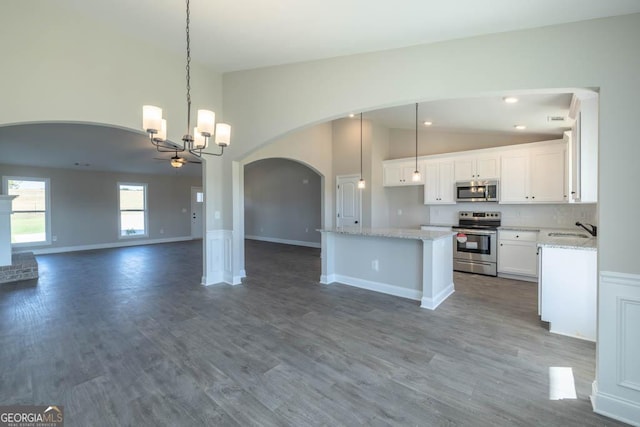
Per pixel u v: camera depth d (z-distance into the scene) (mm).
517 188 5035
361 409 1910
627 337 1802
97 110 3432
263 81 4109
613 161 1816
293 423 1790
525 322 3264
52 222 8023
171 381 2207
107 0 2902
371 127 6488
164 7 2834
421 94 2652
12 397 2023
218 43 3416
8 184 7465
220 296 4180
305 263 6477
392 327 3143
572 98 3307
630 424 1779
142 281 5000
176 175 10312
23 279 5141
